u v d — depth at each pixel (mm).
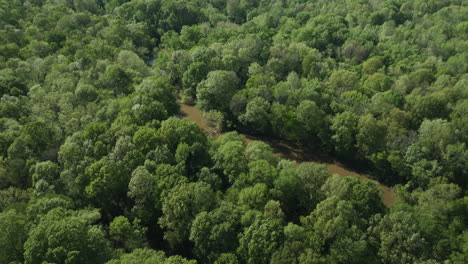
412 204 122125
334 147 154625
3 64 167500
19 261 88875
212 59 185500
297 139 163500
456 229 101125
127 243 102938
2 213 93125
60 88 155000
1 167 112500
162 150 122688
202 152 125312
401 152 134250
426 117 142750
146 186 109562
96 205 114000
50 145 126062
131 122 134625
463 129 131250
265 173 114000
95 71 172250
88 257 88562
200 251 101562
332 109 154625
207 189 107250
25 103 146375
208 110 176000
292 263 87812
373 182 111438
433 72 171625
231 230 98312
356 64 192250
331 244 95375
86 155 120562
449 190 111062
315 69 180625
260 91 163625
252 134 173250
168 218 104812
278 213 100750
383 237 94500
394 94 150500
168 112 162625
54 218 92625
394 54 192250
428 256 92375
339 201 99375
